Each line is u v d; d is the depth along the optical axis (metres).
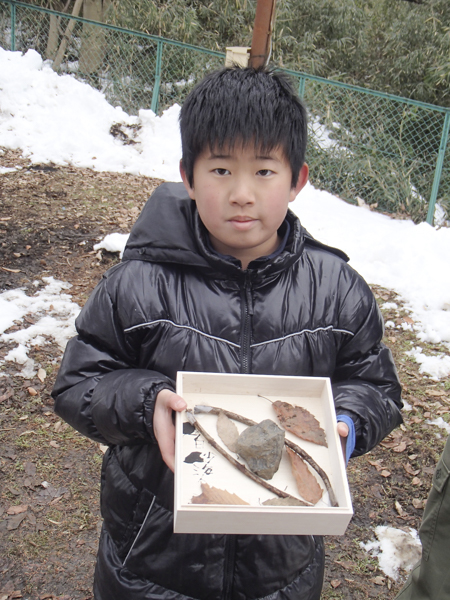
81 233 5.04
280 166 1.21
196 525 1.00
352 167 7.44
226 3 9.20
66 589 2.22
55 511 2.55
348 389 1.36
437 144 7.69
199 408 1.19
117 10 9.05
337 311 1.42
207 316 1.34
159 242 1.36
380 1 9.71
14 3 8.26
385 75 9.52
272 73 1.28
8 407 3.11
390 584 2.39
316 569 1.50
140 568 1.40
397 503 2.78
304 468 1.11
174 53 8.23
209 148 1.18
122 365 1.38
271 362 1.34
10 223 5.05
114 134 7.57
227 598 1.40
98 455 2.88
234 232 1.22
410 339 4.15
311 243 1.51
